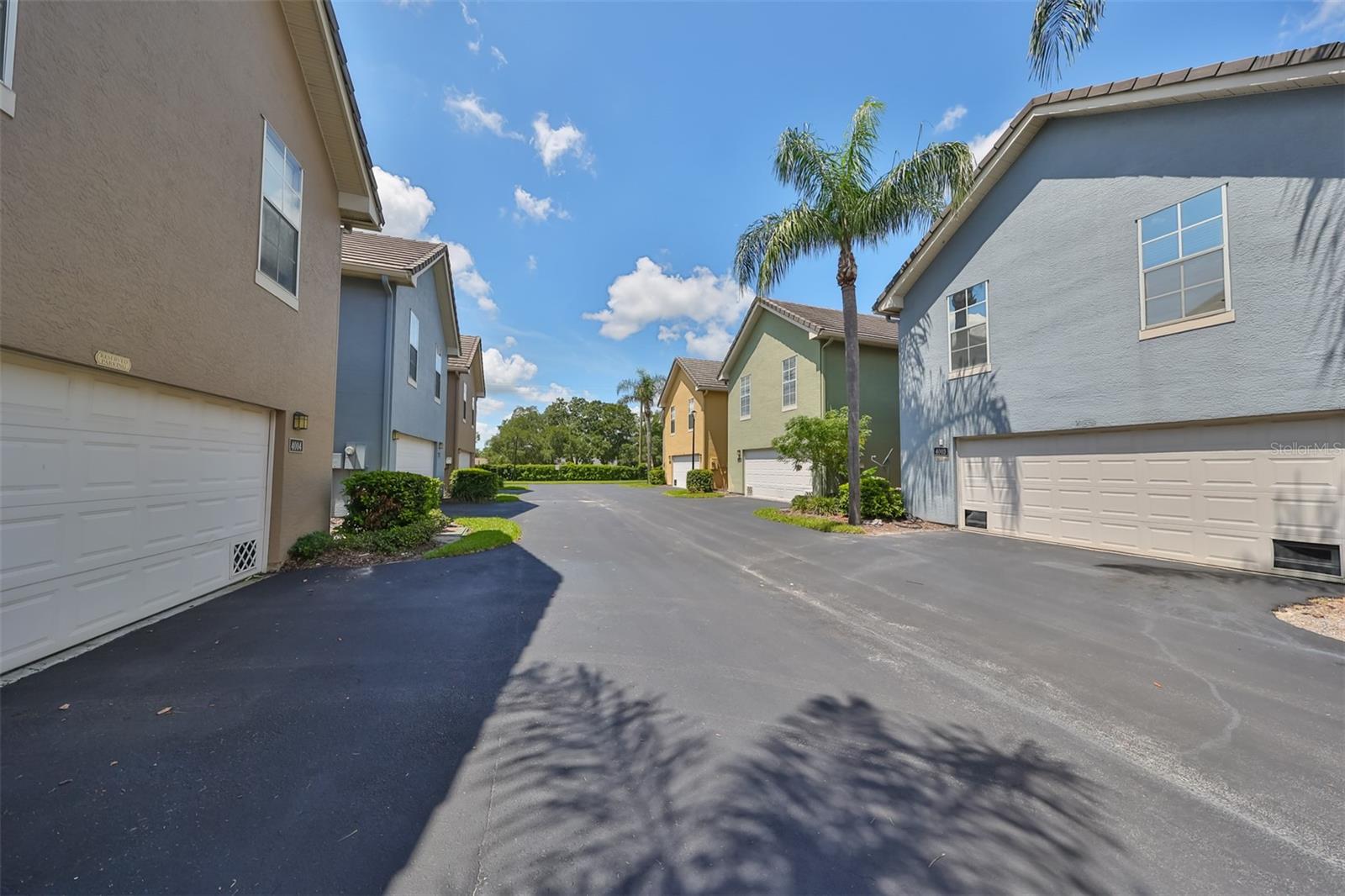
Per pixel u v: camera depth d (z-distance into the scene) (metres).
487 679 3.79
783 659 4.24
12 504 3.67
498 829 2.25
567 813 2.35
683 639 4.68
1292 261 6.60
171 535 5.20
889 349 17.61
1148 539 8.14
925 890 1.94
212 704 3.32
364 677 3.78
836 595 6.15
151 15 4.55
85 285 3.94
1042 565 7.66
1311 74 6.32
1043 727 3.18
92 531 4.32
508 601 5.75
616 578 6.89
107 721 3.08
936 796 2.50
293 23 6.93
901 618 5.31
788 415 18.80
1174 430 7.86
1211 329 7.33
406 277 12.10
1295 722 3.25
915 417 12.73
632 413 63.53
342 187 8.62
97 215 4.04
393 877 1.98
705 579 6.92
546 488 29.73
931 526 11.74
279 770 2.65
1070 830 2.28
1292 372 6.57
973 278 11.12
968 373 11.15
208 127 5.36
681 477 28.95
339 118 7.82
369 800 2.43
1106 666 4.12
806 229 11.21
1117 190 8.48
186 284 5.05
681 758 2.81
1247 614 5.37
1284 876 2.03
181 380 5.01
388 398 12.21
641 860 2.08
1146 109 8.12
